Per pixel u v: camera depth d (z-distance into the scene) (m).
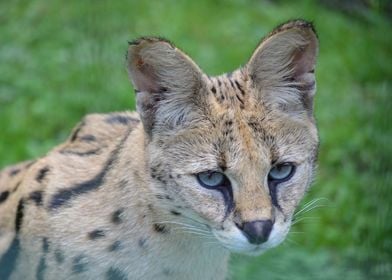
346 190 16.11
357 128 17.73
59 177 10.66
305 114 10.03
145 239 10.07
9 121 17.02
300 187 9.85
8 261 10.74
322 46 20.17
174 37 19.39
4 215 10.95
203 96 9.77
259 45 9.84
